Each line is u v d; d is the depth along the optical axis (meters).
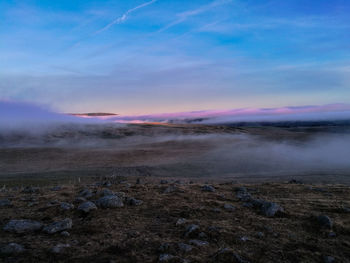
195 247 7.20
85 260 6.40
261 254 6.86
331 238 8.08
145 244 7.45
